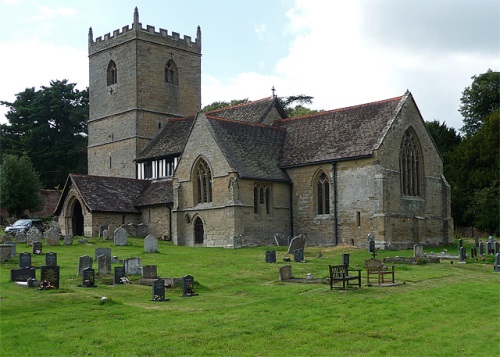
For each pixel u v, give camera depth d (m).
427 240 60.41
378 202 55.41
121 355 20.34
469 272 39.84
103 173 84.25
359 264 42.62
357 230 56.81
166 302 29.41
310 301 28.69
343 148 58.97
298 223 61.72
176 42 84.62
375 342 22.05
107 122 83.94
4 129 113.69
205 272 39.09
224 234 58.25
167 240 65.44
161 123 82.25
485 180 79.38
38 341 21.80
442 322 25.00
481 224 77.38
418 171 61.03
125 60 81.75
